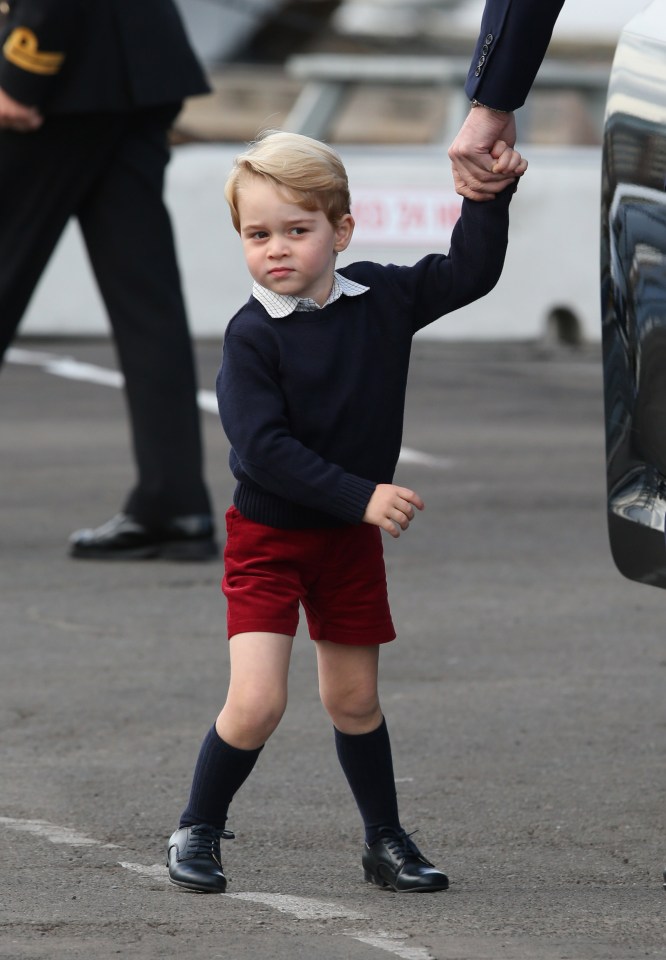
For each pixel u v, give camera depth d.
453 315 58.00
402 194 57.25
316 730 19.94
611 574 28.55
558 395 48.25
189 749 19.20
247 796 17.61
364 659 14.87
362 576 14.66
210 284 56.47
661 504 14.62
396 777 18.25
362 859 15.18
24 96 26.78
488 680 22.14
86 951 13.06
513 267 57.88
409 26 89.38
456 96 65.38
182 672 22.41
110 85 27.19
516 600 26.61
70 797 17.47
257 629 14.50
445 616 25.53
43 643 23.78
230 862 15.64
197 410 28.94
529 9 14.45
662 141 14.14
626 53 14.61
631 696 21.44
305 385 14.18
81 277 56.59
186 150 56.62
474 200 14.68
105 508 32.66
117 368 50.91
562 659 23.22
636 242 14.39
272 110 87.38
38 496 33.66
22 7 26.61
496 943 13.28
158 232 28.39
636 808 17.28
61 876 15.06
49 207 27.70
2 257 27.70
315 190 14.06
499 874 15.34
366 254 57.31
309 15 87.88
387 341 14.51
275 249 14.09
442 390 48.66
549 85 67.06
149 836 16.31
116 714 20.53
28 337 56.62
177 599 26.38
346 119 82.19
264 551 14.54
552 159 57.97
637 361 14.53
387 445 14.59
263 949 13.12
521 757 18.97
